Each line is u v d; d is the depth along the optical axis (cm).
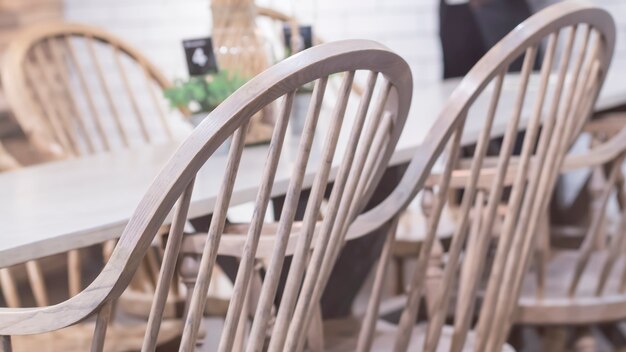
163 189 101
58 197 171
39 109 257
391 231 149
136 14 511
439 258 188
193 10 506
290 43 222
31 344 181
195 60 203
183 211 104
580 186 283
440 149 146
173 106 205
